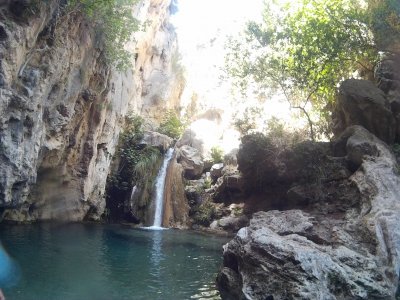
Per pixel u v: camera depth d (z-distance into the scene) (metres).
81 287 9.93
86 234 18.05
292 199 18.00
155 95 32.12
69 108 18.31
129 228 22.08
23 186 15.54
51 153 18.41
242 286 9.74
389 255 10.98
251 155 21.23
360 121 18.47
